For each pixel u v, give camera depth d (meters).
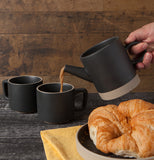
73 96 0.95
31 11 1.11
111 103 1.07
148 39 0.95
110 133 0.78
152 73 1.17
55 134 0.88
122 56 0.81
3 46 1.13
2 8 1.11
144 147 0.75
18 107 0.99
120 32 1.13
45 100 0.93
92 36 1.13
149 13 1.12
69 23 1.12
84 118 0.97
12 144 0.86
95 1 1.11
